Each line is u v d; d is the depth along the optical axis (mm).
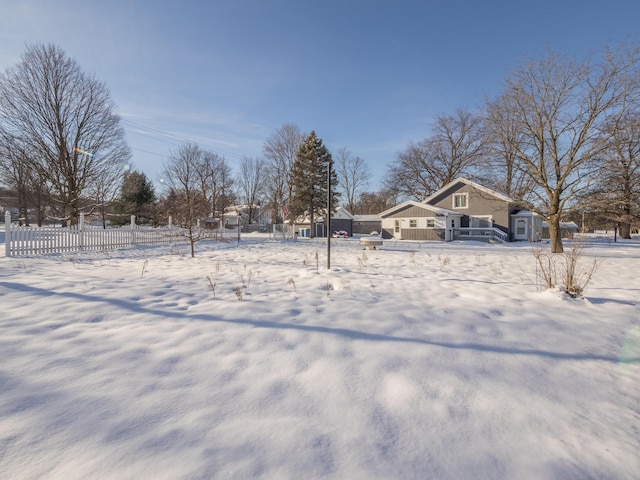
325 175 35625
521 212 31359
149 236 18031
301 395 2436
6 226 10312
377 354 3225
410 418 2168
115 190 24750
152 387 2506
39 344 3275
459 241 29062
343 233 41594
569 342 3631
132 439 1889
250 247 18562
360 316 4484
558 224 17031
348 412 2221
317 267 8984
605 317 4613
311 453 1809
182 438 1910
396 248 19703
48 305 4613
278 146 46312
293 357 3117
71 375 2662
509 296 5898
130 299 5086
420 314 4645
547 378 2789
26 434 1907
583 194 16562
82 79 22156
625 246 22453
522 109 16875
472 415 2217
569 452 1859
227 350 3254
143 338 3518
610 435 2025
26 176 23469
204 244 19953
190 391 2459
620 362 3123
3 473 1601
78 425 2010
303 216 37344
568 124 16109
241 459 1746
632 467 1741
